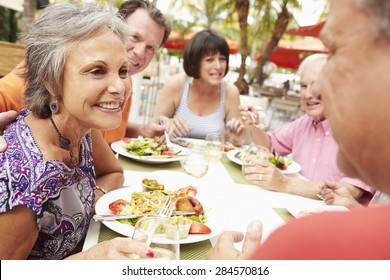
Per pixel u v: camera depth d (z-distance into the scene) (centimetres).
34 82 94
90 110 92
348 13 35
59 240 96
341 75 37
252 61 1163
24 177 84
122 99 96
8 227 81
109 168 146
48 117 96
